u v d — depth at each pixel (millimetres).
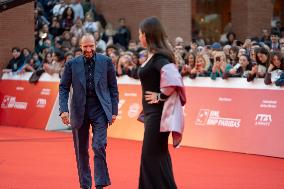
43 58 23891
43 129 21281
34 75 22109
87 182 10477
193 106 16688
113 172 12758
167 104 8234
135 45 23484
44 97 21703
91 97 10344
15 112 22656
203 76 16766
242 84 15680
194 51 19812
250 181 11734
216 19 32312
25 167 13320
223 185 11359
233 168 13188
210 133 16109
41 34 26047
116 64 19359
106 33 26719
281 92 14859
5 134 19828
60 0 28438
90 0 29625
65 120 10422
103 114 10320
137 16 27641
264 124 15031
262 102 15188
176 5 26750
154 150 8391
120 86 18938
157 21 8508
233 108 15773
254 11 28484
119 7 28422
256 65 15328
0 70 24391
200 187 11188
